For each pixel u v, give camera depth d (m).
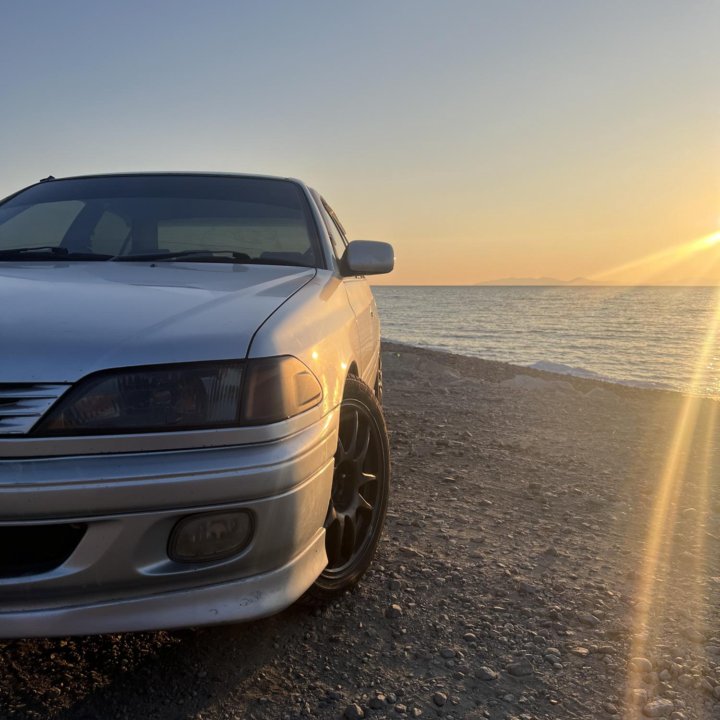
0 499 1.57
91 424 1.62
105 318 1.83
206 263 2.76
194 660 2.12
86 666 2.07
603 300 171.62
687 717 1.91
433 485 4.08
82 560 1.63
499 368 12.23
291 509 1.82
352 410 2.44
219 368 1.74
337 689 2.01
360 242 3.18
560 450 5.19
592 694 2.02
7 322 1.78
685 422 6.76
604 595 2.65
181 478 1.65
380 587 2.64
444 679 2.07
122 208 3.13
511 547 3.13
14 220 3.09
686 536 3.35
